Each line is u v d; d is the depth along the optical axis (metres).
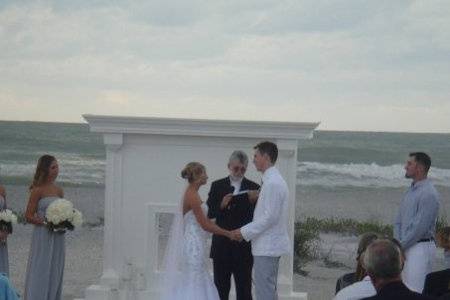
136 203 8.98
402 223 7.40
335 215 24.88
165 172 8.95
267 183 7.31
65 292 10.64
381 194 30.20
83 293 10.58
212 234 8.20
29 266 7.96
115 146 8.89
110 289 8.85
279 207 7.29
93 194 27.45
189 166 7.66
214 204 8.04
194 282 7.64
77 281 11.60
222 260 7.97
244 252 7.93
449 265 6.59
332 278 12.50
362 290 4.79
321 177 31.97
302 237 14.66
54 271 7.96
